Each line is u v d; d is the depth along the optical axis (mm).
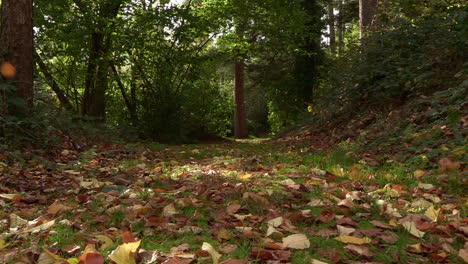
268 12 15992
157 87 13297
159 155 7422
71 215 2844
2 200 3229
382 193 3248
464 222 2371
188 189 3590
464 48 6973
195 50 14445
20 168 4742
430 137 4902
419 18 8969
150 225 2510
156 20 12562
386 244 2166
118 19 12234
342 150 6141
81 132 8023
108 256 1897
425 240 2211
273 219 2449
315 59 21281
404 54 8477
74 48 12664
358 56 9586
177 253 1977
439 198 3018
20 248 2164
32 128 6289
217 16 14750
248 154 7672
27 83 6699
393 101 8039
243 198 3084
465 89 5293
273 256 1921
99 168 5230
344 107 9711
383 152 5301
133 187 3854
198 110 17250
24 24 6648
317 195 3270
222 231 2250
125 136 10484
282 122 24188
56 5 12133
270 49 19188
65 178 4543
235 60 21016
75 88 14305
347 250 2041
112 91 14469
